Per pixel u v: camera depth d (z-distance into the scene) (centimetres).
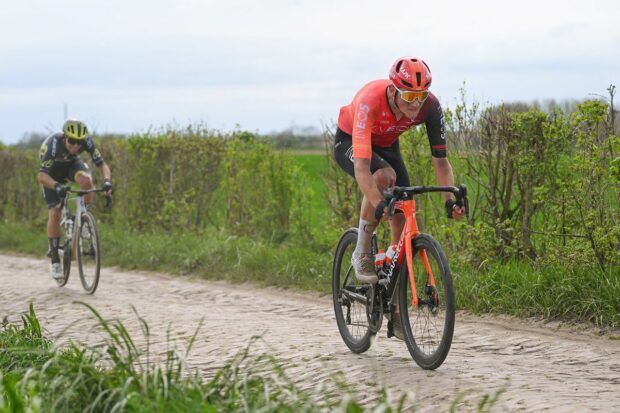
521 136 812
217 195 1355
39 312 852
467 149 855
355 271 584
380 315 565
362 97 558
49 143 1027
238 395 401
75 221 1018
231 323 758
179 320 780
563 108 808
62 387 411
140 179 1404
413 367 541
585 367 548
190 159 1362
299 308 852
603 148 737
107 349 445
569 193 754
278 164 1220
